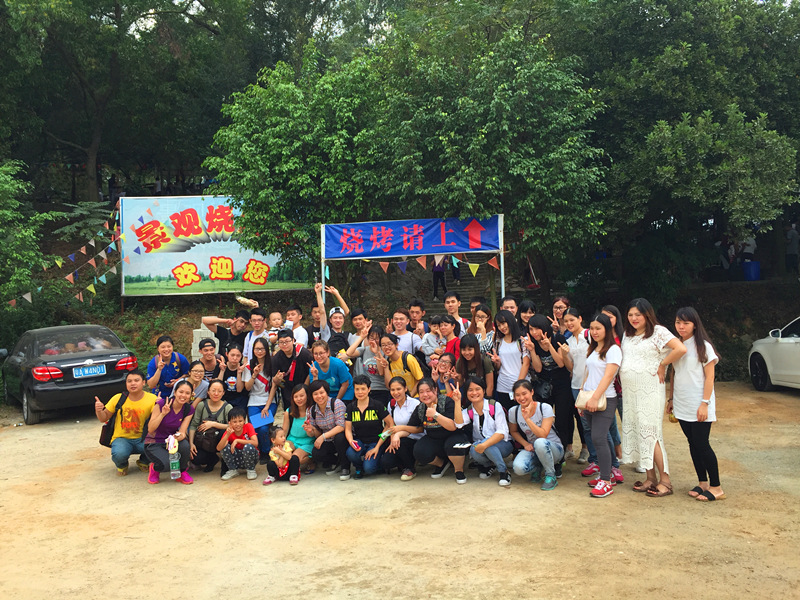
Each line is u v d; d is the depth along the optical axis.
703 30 13.41
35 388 10.40
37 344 11.43
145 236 17.73
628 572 4.47
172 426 7.34
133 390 7.45
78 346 11.44
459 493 6.44
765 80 13.76
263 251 14.34
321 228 11.68
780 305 17.23
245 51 24.11
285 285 18.19
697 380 5.96
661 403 6.16
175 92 23.19
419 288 20.00
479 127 12.17
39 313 15.98
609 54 14.23
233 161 13.43
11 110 20.33
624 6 13.52
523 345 6.99
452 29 14.48
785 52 14.08
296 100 13.62
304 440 7.28
